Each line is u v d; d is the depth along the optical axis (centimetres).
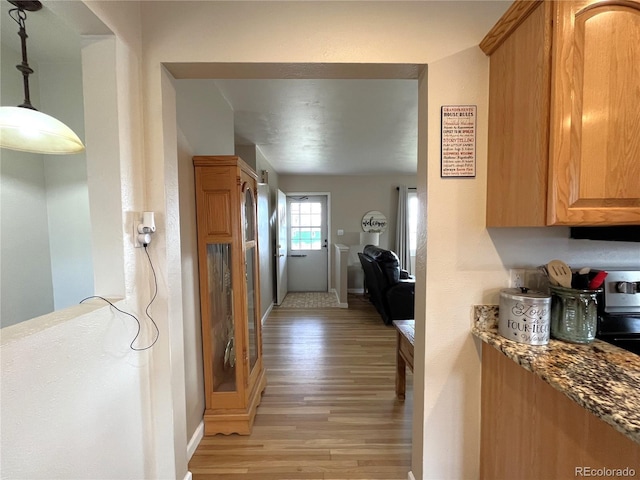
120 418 112
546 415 96
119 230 113
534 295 112
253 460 165
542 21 92
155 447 133
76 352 91
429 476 134
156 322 130
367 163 484
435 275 129
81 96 188
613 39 89
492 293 130
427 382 132
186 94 170
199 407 181
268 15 123
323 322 412
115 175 112
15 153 174
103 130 111
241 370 187
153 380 131
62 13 97
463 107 125
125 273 115
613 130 90
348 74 135
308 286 624
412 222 609
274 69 130
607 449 77
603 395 75
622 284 118
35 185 185
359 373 266
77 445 92
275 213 525
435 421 133
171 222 134
